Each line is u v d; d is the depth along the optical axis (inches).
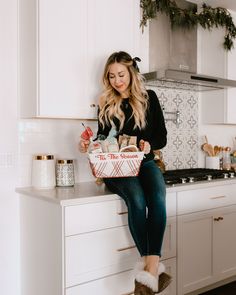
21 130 86.6
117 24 89.4
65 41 80.3
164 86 114.0
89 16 84.1
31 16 79.0
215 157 125.9
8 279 85.0
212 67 123.9
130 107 81.4
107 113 82.7
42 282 76.8
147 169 78.4
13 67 84.8
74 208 70.2
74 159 95.1
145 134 81.5
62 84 80.2
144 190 75.6
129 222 72.9
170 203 87.7
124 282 78.0
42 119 89.7
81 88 83.4
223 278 101.4
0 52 83.0
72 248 70.0
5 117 84.3
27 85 81.5
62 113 80.5
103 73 84.9
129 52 92.0
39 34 76.5
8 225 84.8
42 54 77.1
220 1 118.1
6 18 83.6
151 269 67.0
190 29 119.9
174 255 88.7
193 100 125.6
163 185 75.5
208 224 97.2
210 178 101.2
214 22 118.3
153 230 70.1
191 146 125.1
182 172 111.5
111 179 78.0
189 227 92.3
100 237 74.1
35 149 88.8
